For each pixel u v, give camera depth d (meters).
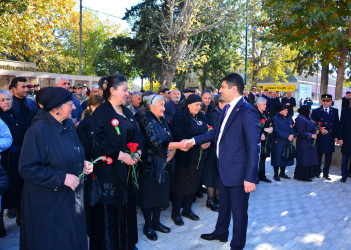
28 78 14.24
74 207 2.25
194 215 4.11
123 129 2.77
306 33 8.04
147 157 3.36
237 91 3.05
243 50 28.48
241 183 2.95
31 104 3.84
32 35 11.12
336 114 6.41
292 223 4.01
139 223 3.97
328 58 8.94
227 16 16.03
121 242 2.87
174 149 3.67
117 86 2.73
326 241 3.50
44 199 2.12
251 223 4.00
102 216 2.78
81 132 2.72
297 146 6.25
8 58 24.88
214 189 4.58
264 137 5.75
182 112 3.99
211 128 4.05
